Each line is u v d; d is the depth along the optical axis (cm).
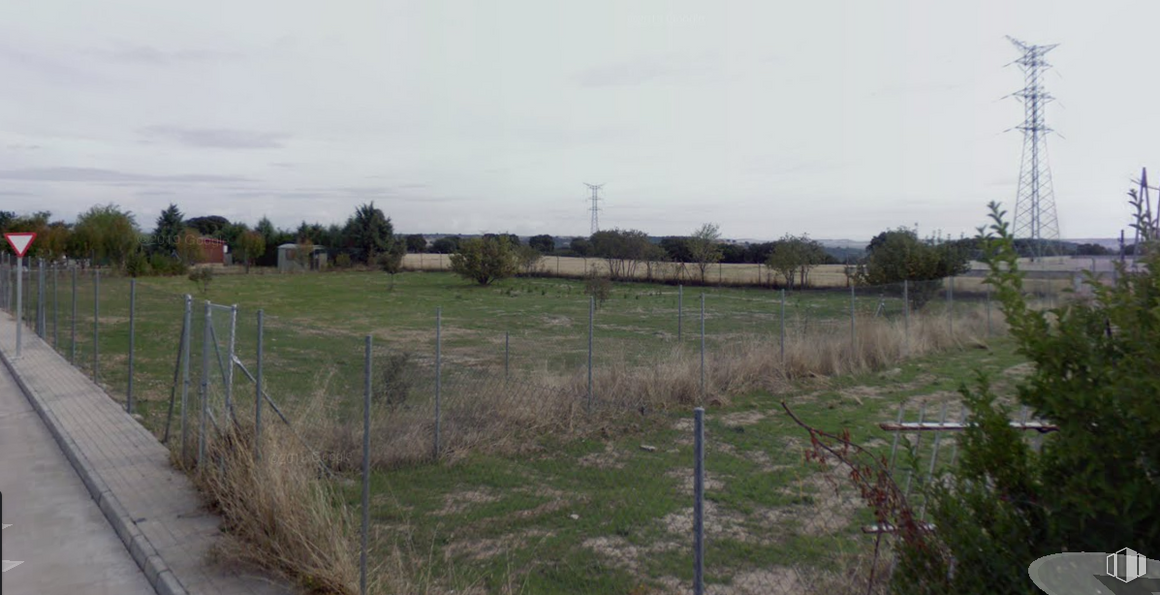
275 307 3112
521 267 5256
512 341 2003
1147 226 277
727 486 645
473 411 866
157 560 548
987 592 279
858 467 388
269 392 887
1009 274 290
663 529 588
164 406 1129
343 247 6762
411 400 870
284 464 587
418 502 676
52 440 957
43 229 4853
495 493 694
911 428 410
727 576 508
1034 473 286
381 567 515
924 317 1897
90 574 550
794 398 1223
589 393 977
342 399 882
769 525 566
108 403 1131
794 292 3194
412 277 5538
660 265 4656
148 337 1912
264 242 6688
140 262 5012
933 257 2522
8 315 2495
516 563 548
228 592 496
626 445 799
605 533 597
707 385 1188
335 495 664
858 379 1405
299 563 508
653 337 2073
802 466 682
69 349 1692
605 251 4988
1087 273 290
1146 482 252
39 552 590
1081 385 266
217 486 654
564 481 711
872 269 2675
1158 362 246
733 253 5706
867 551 470
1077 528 266
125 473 768
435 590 486
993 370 1492
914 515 343
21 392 1278
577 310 2952
